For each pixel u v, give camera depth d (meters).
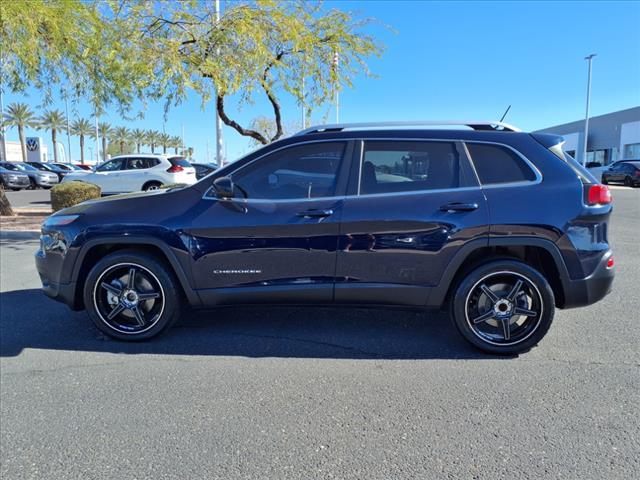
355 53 12.21
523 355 3.84
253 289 3.95
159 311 4.14
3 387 3.42
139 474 2.46
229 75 10.66
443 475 2.41
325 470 2.46
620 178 27.23
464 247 3.71
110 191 15.76
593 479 2.36
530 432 2.76
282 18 10.91
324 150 3.94
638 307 4.98
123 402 3.18
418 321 4.69
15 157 64.50
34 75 10.54
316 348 4.04
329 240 3.81
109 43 10.44
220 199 3.96
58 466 2.54
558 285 3.83
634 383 3.35
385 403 3.11
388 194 3.81
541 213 3.64
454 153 3.83
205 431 2.83
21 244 9.21
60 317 4.93
